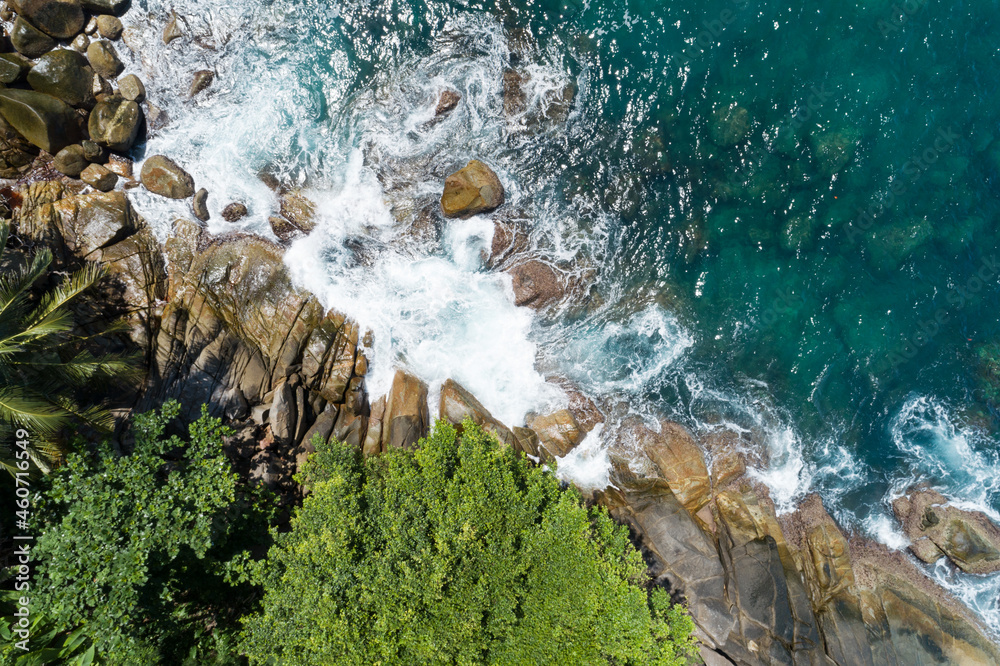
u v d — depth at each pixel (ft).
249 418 67.82
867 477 80.38
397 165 78.43
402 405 72.43
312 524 48.96
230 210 73.46
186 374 66.18
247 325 70.28
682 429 77.87
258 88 76.69
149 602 46.80
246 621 49.06
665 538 69.26
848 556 76.07
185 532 45.21
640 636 48.83
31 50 67.67
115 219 67.97
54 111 65.26
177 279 70.03
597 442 76.69
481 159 79.36
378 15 78.38
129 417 62.85
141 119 72.64
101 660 45.16
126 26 72.59
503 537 50.01
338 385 72.02
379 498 52.06
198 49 75.15
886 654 69.51
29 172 67.72
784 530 76.48
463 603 45.37
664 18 81.10
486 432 58.80
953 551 76.13
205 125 75.10
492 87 79.46
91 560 42.45
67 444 51.31
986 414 82.48
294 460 69.26
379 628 42.75
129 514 44.98
